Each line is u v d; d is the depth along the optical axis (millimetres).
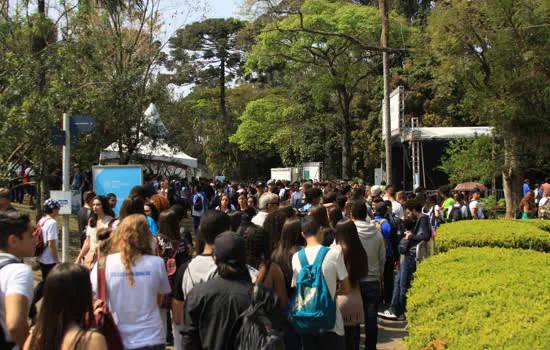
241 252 3078
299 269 4098
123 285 3383
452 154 20125
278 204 6879
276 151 42531
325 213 5512
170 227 5020
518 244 7496
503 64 15117
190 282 3516
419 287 4324
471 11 15461
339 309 4328
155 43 20312
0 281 2967
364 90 34562
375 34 25344
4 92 12062
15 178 12703
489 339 2713
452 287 4016
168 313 6031
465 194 11891
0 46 12844
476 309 3340
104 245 3684
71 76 13211
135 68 17719
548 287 3904
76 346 2350
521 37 14930
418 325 3426
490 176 17766
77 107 12961
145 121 18844
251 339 2701
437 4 16609
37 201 12648
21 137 11445
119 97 16438
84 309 2480
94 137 15180
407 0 34469
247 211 9078
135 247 3486
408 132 21484
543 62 14703
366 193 12547
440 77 16875
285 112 28391
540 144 15391
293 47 24875
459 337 2895
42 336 2410
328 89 27203
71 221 15953
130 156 18547
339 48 25609
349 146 28375
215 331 2881
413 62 29172
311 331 3893
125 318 3355
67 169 7988
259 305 2814
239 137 29516
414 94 30703
